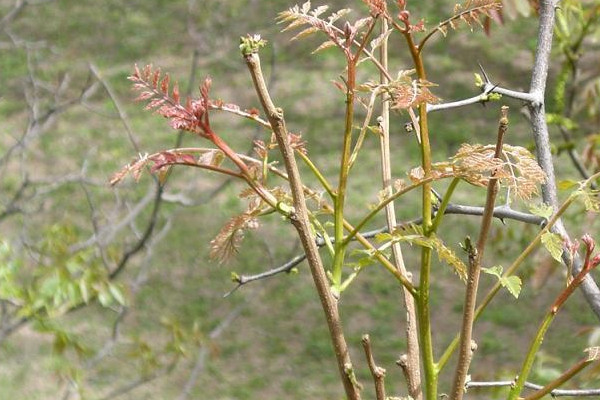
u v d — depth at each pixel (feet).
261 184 4.75
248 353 29.32
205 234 35.73
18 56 52.16
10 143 42.16
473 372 27.78
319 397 27.37
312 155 42.37
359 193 38.45
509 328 30.04
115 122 44.83
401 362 4.89
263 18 53.42
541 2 7.36
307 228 4.20
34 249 14.48
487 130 43.91
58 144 42.19
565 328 29.86
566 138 14.70
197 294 32.37
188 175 39.65
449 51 50.88
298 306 31.94
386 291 32.30
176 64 51.21
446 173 4.40
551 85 39.11
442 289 32.01
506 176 4.24
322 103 47.39
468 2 4.71
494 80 48.60
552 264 11.71
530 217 6.54
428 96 4.41
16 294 12.90
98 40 54.60
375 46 5.00
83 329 29.27
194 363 28.22
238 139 42.98
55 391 26.14
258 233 35.68
